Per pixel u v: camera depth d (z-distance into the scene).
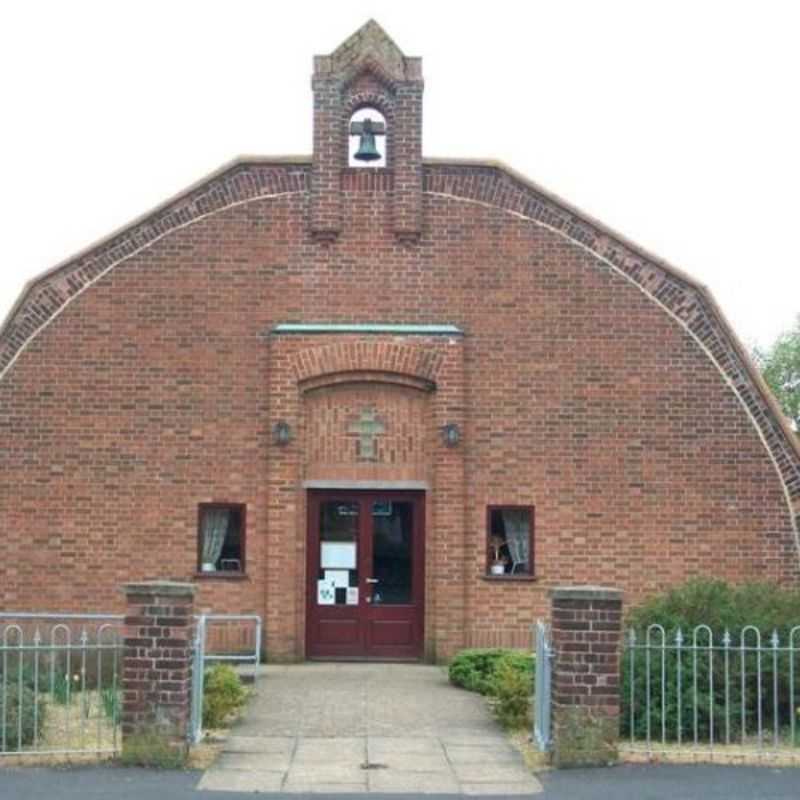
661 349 22.42
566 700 13.95
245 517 22.14
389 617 22.41
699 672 15.38
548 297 22.48
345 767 14.02
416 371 22.20
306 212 22.61
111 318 22.33
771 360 53.28
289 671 21.17
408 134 22.64
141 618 13.95
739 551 22.14
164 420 22.22
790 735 15.16
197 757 14.34
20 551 22.00
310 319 22.42
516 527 22.38
